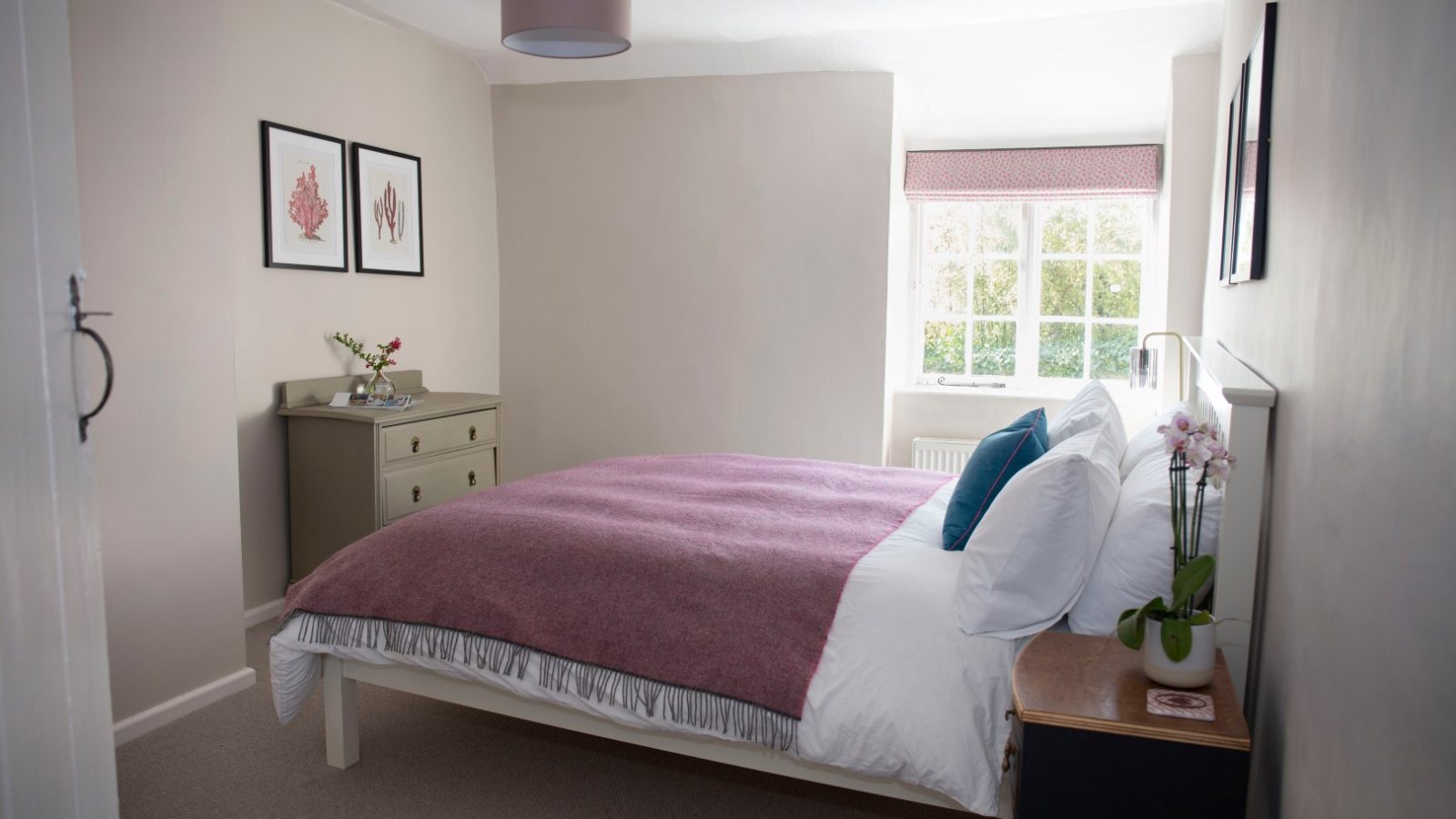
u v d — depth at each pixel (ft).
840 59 14.61
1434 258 3.06
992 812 5.91
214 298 9.41
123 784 8.04
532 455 17.02
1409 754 3.10
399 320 14.48
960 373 16.67
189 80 9.04
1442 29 3.03
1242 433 6.06
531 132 16.40
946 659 6.26
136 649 8.91
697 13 13.25
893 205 15.21
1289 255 5.86
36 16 3.95
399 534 8.13
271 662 7.98
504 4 9.75
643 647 6.81
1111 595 6.55
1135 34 13.16
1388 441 3.52
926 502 9.50
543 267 16.60
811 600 6.80
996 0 12.50
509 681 7.14
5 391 3.72
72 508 4.20
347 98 13.32
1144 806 5.14
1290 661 5.14
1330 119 4.77
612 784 8.20
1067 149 15.49
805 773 6.68
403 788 8.07
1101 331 15.94
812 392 15.39
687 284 15.85
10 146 3.78
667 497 9.57
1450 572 2.79
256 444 12.05
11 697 3.72
